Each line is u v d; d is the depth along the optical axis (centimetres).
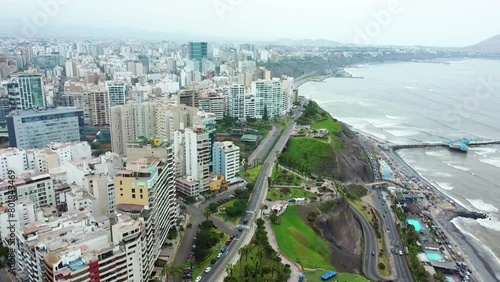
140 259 19450
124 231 18500
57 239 18800
